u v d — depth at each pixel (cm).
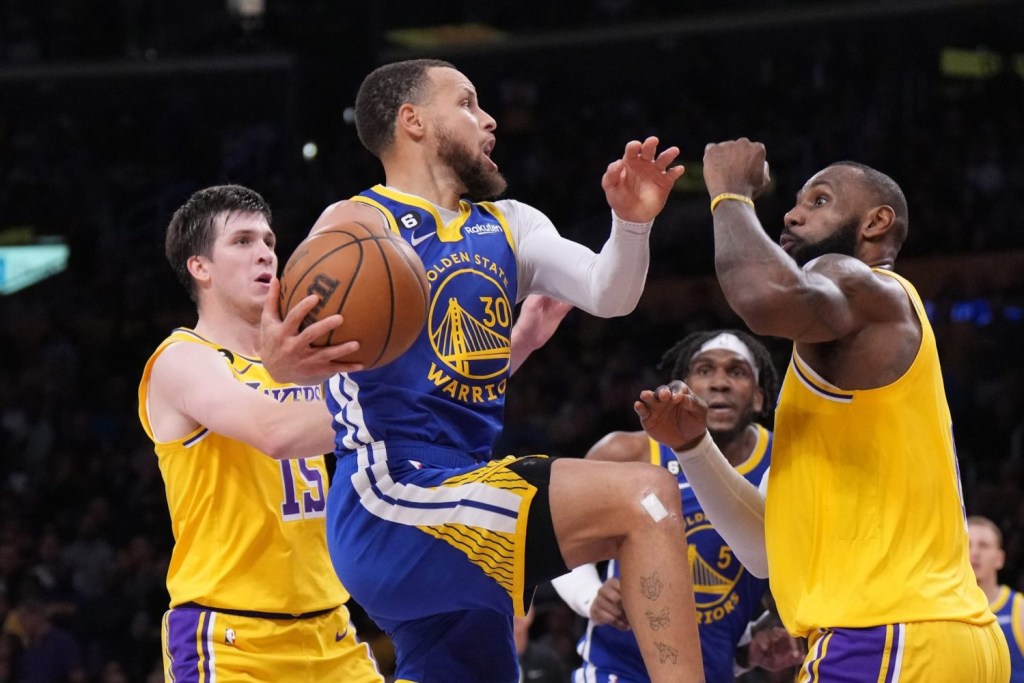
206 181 1703
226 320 410
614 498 291
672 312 1373
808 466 318
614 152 1634
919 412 313
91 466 1290
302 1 1675
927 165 1439
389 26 1798
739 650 481
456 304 314
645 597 286
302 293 285
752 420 489
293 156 1677
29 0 1780
